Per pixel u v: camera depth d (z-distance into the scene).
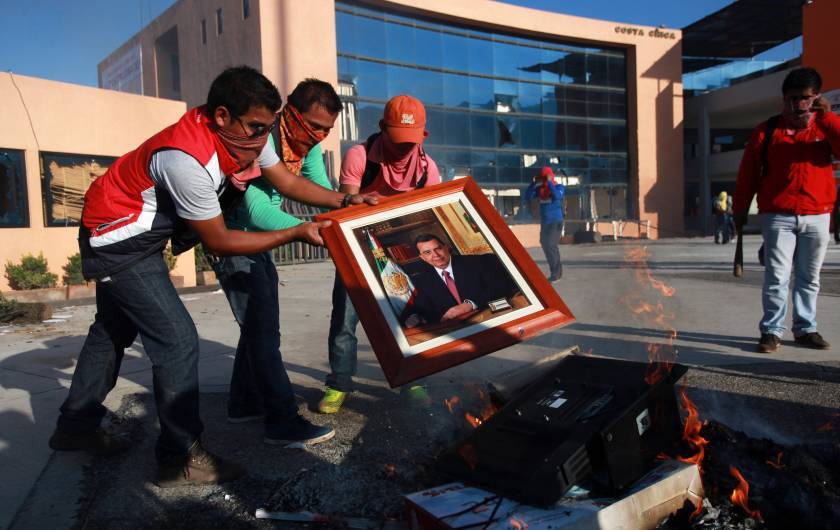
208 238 2.25
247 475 2.49
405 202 2.45
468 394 3.42
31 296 8.35
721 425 2.40
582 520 1.69
